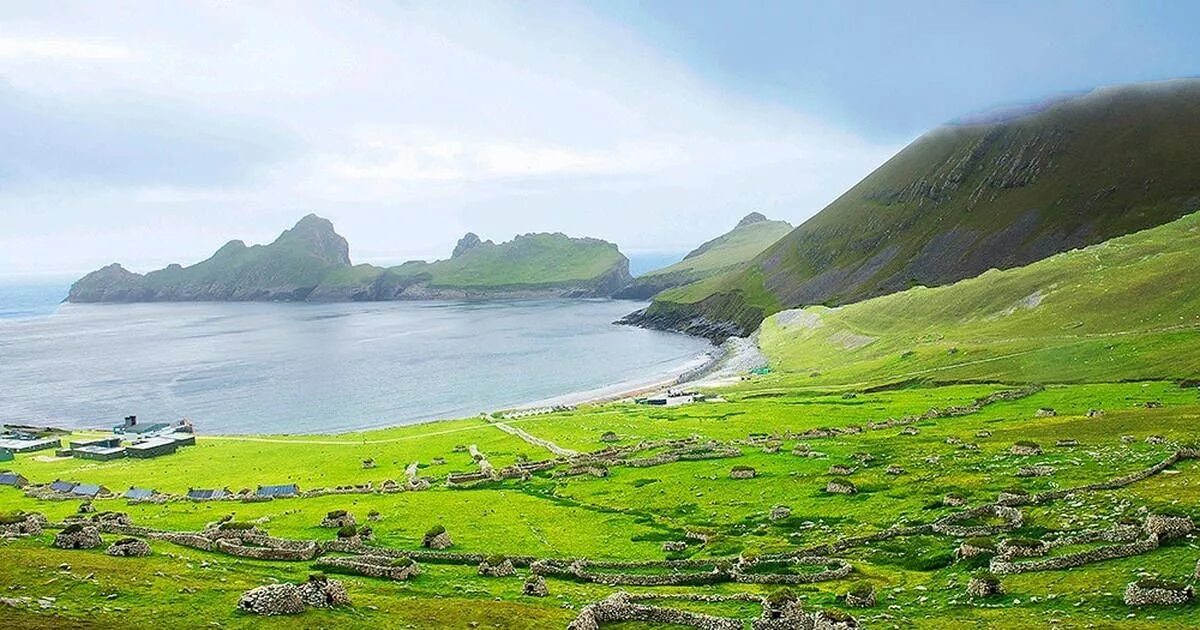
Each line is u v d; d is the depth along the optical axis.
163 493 114.62
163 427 194.62
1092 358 155.00
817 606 55.22
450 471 125.81
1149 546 55.75
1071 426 106.38
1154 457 81.50
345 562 66.69
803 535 75.88
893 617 50.72
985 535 66.88
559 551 76.25
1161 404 114.44
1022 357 168.38
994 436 108.06
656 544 77.62
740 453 118.38
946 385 166.38
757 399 190.12
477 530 85.12
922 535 70.00
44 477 138.75
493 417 197.00
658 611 50.81
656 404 199.25
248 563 67.81
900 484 88.88
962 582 57.00
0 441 181.50
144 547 65.56
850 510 81.88
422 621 48.44
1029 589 52.75
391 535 83.75
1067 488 75.19
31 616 42.69
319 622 46.38
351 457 145.38
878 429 129.00
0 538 70.62
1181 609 45.12
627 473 113.06
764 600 51.81
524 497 102.56
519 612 51.25
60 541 66.69
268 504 104.25
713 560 69.56
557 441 148.50
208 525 87.94
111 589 50.22
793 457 111.44
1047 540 62.41
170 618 44.97
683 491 98.44
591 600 57.62
